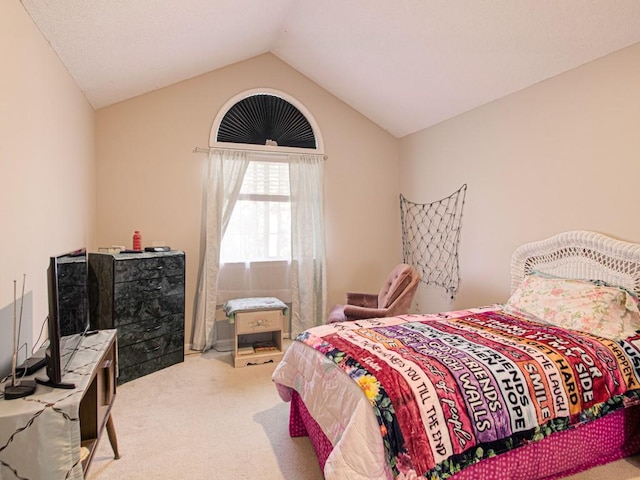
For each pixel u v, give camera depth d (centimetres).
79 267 185
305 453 202
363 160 445
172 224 370
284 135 413
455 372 157
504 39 259
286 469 188
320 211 415
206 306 370
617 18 215
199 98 377
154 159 363
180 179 372
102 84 301
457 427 143
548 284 252
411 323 236
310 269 407
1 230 159
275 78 405
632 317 216
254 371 321
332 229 433
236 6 275
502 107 318
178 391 279
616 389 179
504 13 239
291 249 405
